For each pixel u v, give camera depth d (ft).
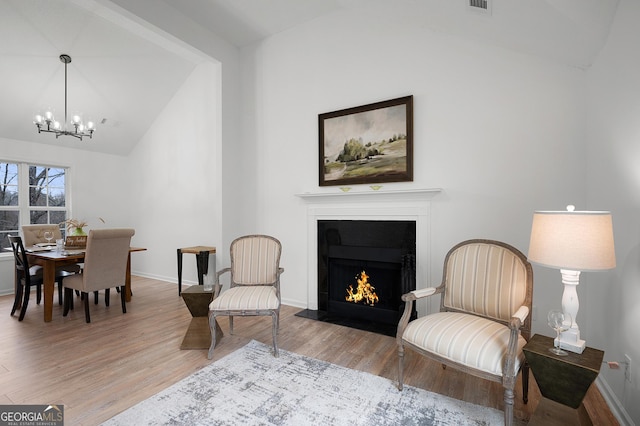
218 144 13.46
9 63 11.98
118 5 9.70
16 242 10.71
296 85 12.47
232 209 13.71
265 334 9.64
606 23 6.08
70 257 10.67
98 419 5.59
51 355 8.07
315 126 11.97
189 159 15.75
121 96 15.15
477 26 7.86
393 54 10.41
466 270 6.98
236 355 8.13
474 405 6.02
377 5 8.71
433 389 6.58
